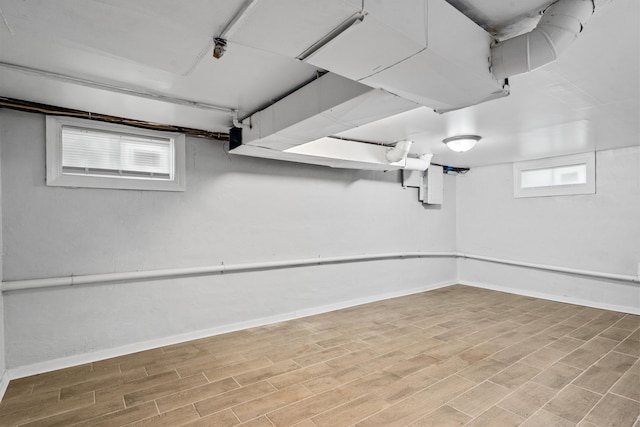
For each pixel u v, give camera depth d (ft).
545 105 9.05
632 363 9.41
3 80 7.09
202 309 11.51
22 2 3.88
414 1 4.09
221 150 12.01
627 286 14.52
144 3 3.77
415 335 11.68
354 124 7.84
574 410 7.15
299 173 14.10
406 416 6.93
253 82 7.45
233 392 7.84
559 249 16.56
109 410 7.09
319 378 8.55
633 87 7.78
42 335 8.86
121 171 10.14
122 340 10.03
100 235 9.75
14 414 6.92
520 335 11.67
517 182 18.17
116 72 6.83
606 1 4.55
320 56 4.60
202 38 4.72
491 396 7.71
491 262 19.39
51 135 8.96
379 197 17.07
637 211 14.24
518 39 4.91
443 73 5.04
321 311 14.61
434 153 16.03
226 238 12.08
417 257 18.84
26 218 8.72
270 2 3.54
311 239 14.43
